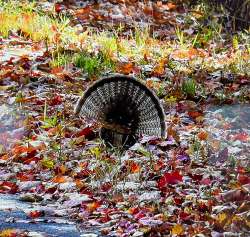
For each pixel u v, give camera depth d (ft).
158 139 41.19
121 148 39.60
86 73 56.03
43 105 48.60
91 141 42.42
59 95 50.24
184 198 32.22
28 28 69.05
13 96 50.88
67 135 43.78
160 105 39.65
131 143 39.88
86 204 32.48
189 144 41.29
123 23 77.10
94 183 35.32
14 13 73.72
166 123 42.83
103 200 32.96
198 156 39.17
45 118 46.29
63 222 30.48
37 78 53.93
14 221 30.37
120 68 57.11
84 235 28.71
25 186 35.86
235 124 45.91
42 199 34.09
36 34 67.36
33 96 49.78
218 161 37.88
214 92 52.49
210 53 66.69
